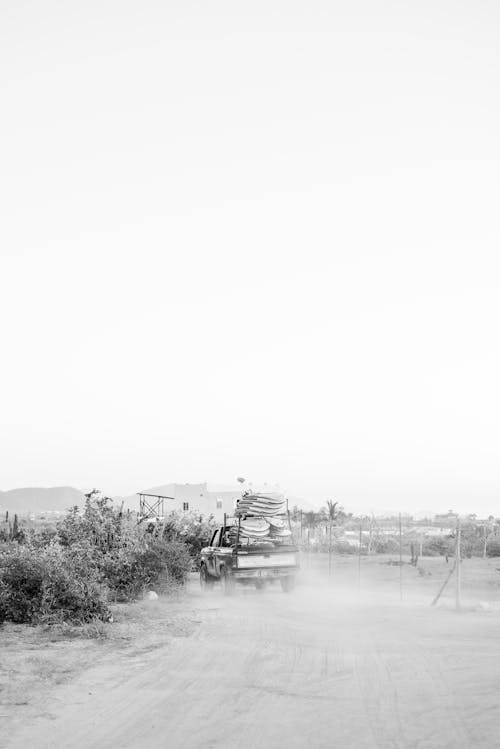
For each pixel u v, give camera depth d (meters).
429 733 7.37
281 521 25.69
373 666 10.98
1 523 35.03
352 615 18.23
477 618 17.61
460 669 10.69
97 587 15.69
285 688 9.46
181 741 7.14
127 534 23.45
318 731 7.48
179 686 9.52
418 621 17.02
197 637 13.73
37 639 13.06
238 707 8.46
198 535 37.75
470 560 47.84
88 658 11.36
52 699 8.74
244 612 18.27
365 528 90.38
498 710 8.23
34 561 15.30
